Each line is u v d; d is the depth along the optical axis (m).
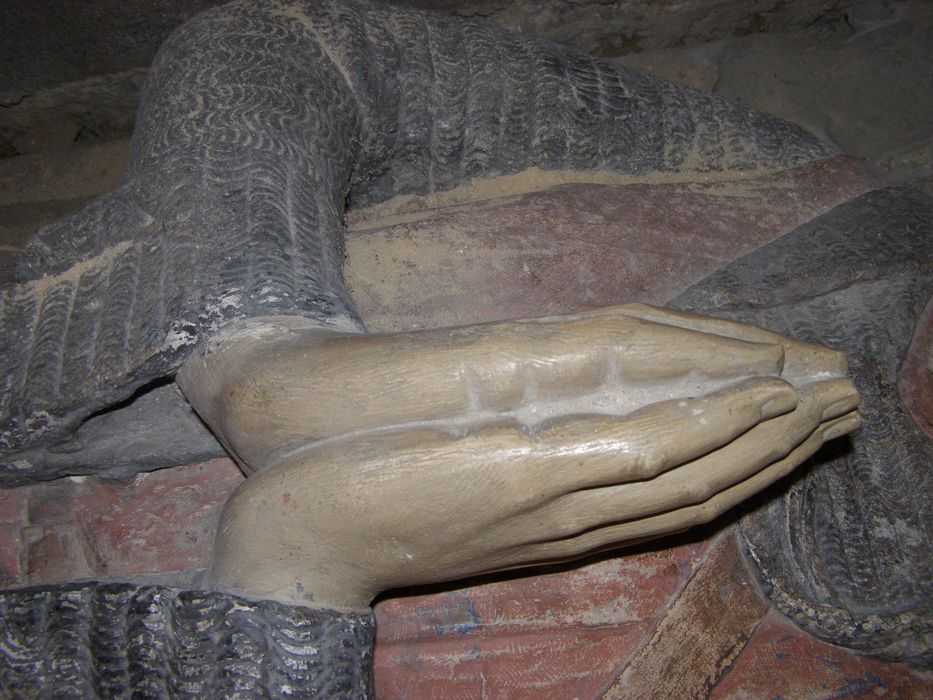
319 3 0.42
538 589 0.38
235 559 0.30
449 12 0.62
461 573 0.30
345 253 0.42
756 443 0.28
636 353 0.28
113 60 0.60
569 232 0.45
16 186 0.62
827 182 0.48
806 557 0.39
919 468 0.40
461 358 0.28
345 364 0.29
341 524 0.29
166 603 0.31
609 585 0.38
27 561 0.37
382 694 0.36
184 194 0.35
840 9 0.65
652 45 0.67
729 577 0.39
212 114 0.37
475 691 0.36
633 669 0.37
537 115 0.45
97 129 0.64
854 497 0.40
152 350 0.32
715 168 0.48
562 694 0.36
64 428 0.34
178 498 0.39
